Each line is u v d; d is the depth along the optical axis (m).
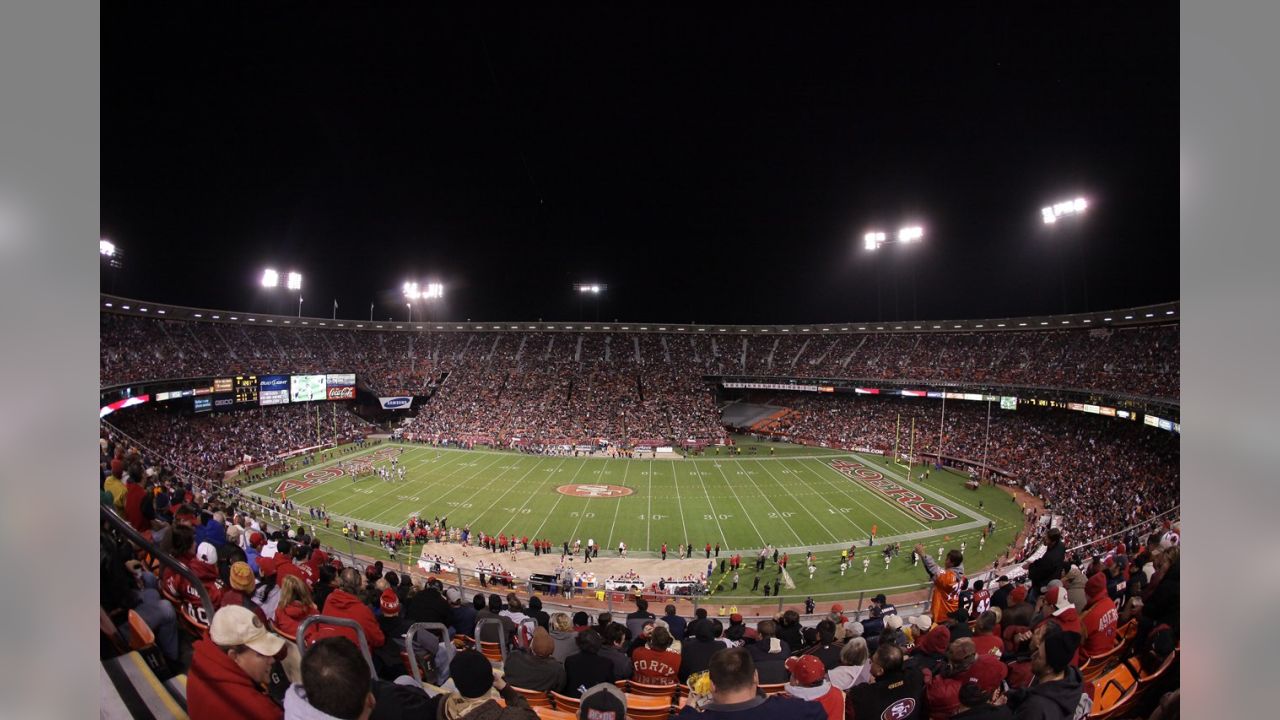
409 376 73.19
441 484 43.03
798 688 4.91
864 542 31.78
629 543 31.48
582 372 75.75
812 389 69.75
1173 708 4.75
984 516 36.09
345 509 36.06
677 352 81.00
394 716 3.24
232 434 50.00
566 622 8.97
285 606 5.38
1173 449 36.81
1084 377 49.38
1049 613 7.44
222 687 3.36
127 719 3.91
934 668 6.09
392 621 7.14
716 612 23.17
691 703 6.03
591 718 4.07
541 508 37.44
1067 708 3.94
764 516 36.31
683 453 56.97
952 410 59.88
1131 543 17.09
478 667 3.93
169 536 6.44
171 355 52.47
